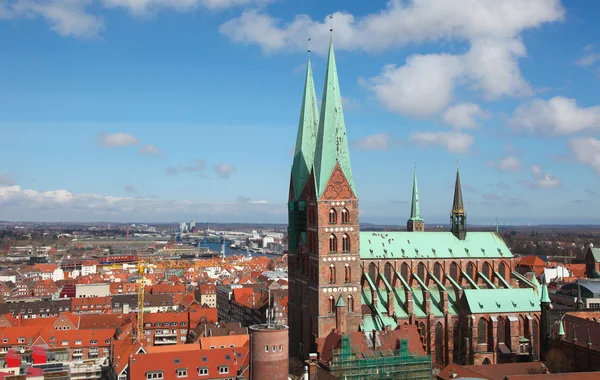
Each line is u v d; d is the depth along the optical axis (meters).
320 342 142.75
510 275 182.12
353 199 154.00
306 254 160.38
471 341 157.75
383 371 130.88
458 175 183.50
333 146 154.12
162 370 140.38
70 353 189.12
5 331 191.12
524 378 106.56
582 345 137.12
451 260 176.50
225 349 147.38
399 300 165.38
